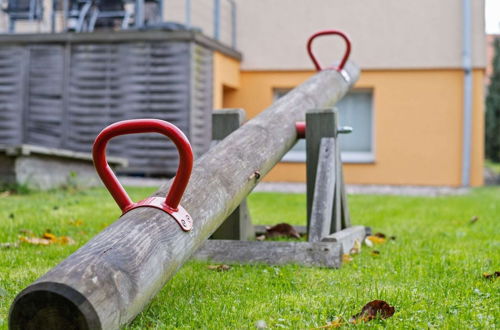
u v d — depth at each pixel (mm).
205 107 9789
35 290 1582
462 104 10742
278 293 2436
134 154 9555
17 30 11680
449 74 10758
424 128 10836
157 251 1911
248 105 11266
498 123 20938
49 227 4215
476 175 10789
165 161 9484
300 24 11078
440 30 10734
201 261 3111
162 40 9414
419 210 6121
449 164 10789
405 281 2662
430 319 2062
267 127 3186
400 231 4414
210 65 9883
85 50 9695
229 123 3520
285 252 3047
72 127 9781
